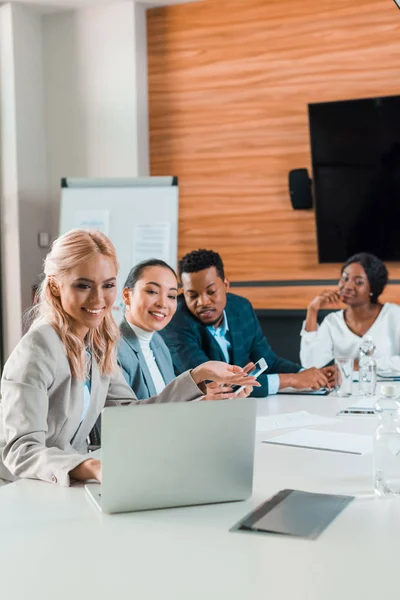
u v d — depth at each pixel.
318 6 5.07
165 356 2.98
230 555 1.22
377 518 1.42
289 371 3.59
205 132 5.42
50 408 1.95
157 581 1.11
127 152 5.51
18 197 5.52
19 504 1.54
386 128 4.82
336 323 4.60
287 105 5.19
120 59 5.48
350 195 4.95
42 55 5.74
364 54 4.98
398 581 1.10
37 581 1.12
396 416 1.72
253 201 5.31
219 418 1.51
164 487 1.49
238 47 5.30
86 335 2.11
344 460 1.89
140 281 2.86
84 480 1.72
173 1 5.38
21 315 5.54
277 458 1.92
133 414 1.46
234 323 3.53
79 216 5.01
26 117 5.60
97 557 1.22
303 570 1.15
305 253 5.19
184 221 5.52
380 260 4.68
